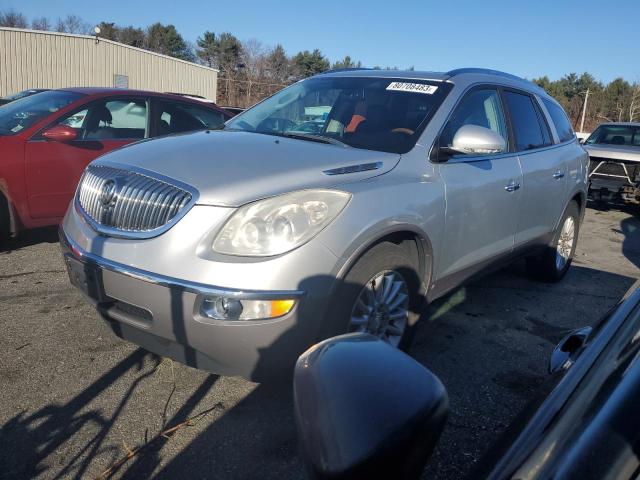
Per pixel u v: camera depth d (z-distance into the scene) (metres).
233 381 3.16
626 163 10.42
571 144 5.46
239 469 2.46
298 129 3.86
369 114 3.75
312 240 2.61
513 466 1.07
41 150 5.22
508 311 4.69
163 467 2.44
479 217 3.76
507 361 3.72
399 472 1.06
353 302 2.81
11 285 4.46
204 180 2.72
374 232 2.84
